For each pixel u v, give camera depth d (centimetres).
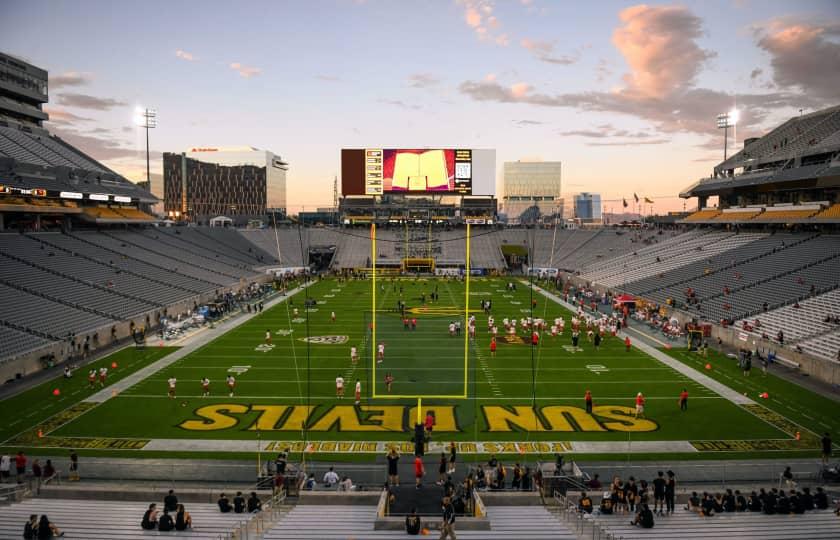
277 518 1108
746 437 1598
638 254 5219
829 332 2342
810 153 3984
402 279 5809
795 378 2175
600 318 3434
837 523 1055
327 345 2758
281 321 3434
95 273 3469
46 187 3681
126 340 2859
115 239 4400
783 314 2716
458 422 1722
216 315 3556
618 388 2055
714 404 1875
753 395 1966
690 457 1477
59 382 2098
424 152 6078
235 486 1315
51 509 1131
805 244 3575
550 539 957
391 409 1833
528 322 3178
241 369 2308
